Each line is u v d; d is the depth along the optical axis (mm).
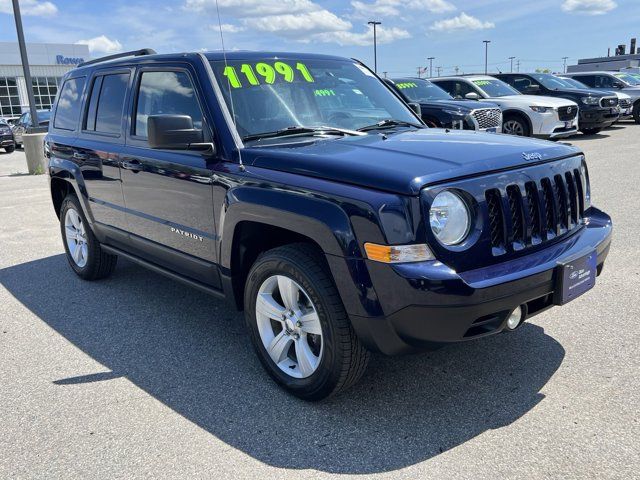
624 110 18109
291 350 3314
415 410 3021
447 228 2627
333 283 2857
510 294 2652
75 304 4805
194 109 3672
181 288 5137
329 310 2840
